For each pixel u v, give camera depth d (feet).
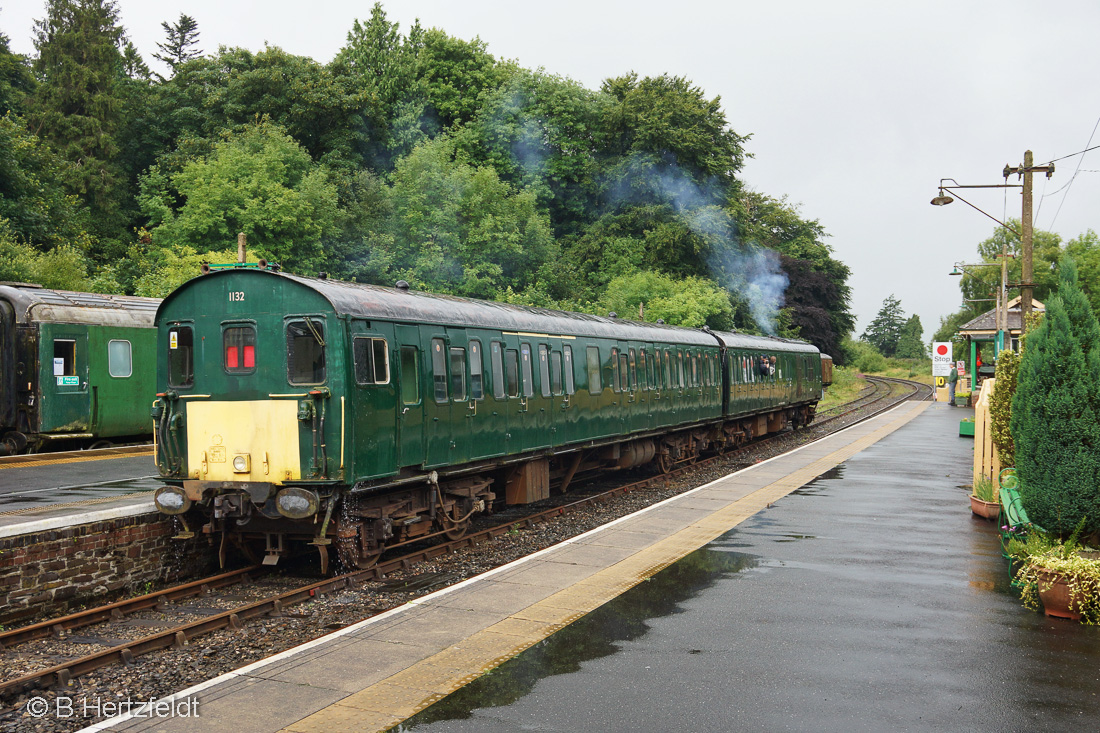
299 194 139.13
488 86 195.21
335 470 33.81
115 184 158.51
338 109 168.25
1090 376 29.89
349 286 37.04
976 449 46.68
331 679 21.61
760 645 24.41
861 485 57.11
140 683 23.80
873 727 18.81
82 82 158.71
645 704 20.08
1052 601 27.07
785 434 110.63
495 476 51.06
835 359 237.86
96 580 33.65
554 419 52.49
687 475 71.51
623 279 154.51
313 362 34.30
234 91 167.84
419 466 39.27
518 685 21.26
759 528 41.86
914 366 375.66
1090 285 204.44
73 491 45.29
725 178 193.88
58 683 23.66
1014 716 19.42
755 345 94.68
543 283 158.81
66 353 67.31
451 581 35.70
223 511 34.24
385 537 37.45
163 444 36.27
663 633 25.46
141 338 73.41
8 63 167.43
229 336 35.65
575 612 27.55
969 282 247.91
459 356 42.93
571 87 192.44
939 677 21.90
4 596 30.32
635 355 64.85
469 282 148.56
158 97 175.32
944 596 29.68
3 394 65.31
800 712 19.66
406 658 23.18
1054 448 30.14
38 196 131.54
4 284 67.51
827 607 28.30
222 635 28.22
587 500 55.31
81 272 106.83
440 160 158.71
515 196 166.91
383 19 194.18
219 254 109.29
